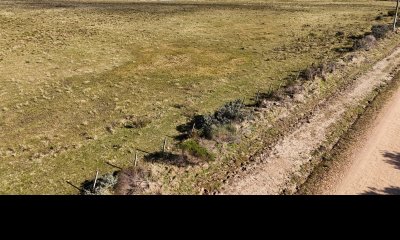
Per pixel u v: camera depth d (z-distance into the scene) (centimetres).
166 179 2745
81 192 2625
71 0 11331
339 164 2961
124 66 5466
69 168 2912
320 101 4141
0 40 6538
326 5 10769
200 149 3023
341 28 7688
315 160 3033
